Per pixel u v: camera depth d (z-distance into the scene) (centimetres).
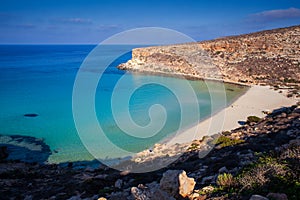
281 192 699
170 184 829
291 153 937
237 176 922
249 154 1418
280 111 3659
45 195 1477
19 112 4450
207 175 1209
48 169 2256
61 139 3141
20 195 1536
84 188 1455
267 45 9300
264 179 779
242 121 3344
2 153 2641
